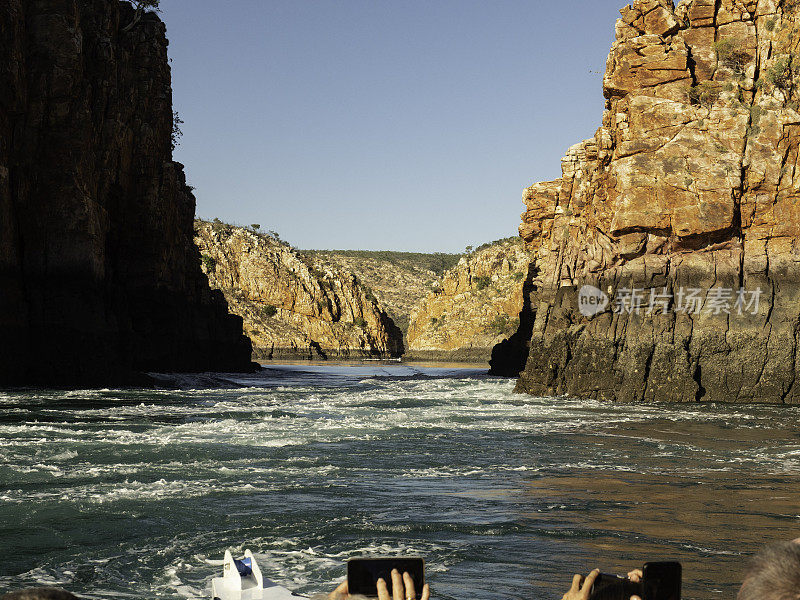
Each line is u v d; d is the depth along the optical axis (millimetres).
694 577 8078
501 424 25219
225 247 196875
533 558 8805
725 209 41469
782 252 40531
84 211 43531
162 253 61094
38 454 16359
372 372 100562
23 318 41406
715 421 27969
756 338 39656
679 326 40688
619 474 15242
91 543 9461
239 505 11648
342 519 10766
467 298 191500
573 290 44375
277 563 8609
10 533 9898
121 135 55375
